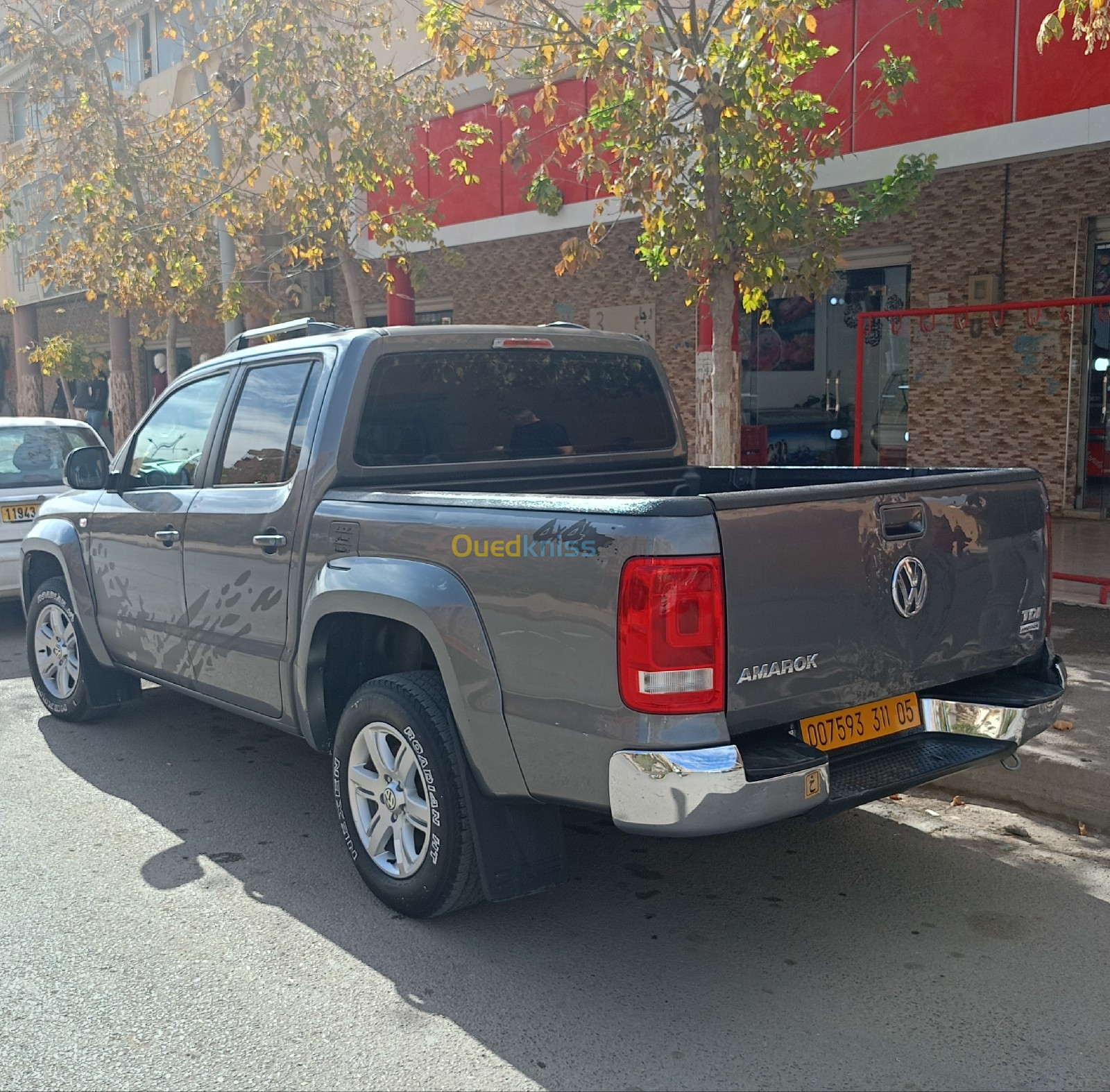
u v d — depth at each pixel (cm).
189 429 508
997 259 1261
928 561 345
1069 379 1172
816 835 454
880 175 980
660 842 452
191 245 1318
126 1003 329
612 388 495
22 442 905
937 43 927
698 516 291
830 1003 324
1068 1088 280
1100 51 837
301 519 414
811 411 1520
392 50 1425
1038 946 356
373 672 433
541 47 780
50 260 1506
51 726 630
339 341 430
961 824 461
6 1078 292
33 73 1455
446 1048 303
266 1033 312
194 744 593
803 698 315
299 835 464
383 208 1470
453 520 350
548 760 324
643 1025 314
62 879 420
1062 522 1186
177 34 1320
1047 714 367
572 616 310
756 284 753
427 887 367
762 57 706
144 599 525
